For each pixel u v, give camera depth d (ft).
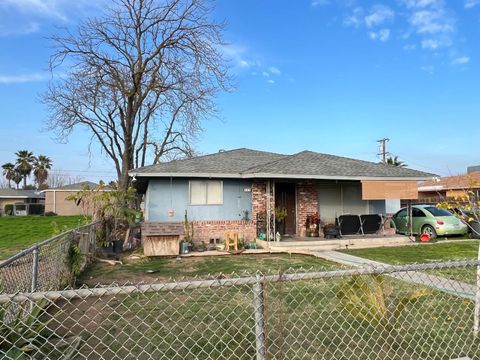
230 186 54.24
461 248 45.60
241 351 14.70
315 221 56.75
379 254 42.68
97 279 30.94
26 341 11.93
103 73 78.48
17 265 16.40
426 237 53.93
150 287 9.30
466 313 18.72
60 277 25.29
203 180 53.31
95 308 20.84
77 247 29.17
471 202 18.80
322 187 59.62
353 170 56.95
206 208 53.11
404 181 56.54
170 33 77.77
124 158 83.76
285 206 58.39
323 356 13.94
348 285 14.82
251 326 17.57
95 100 84.23
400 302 15.08
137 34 78.33
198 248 49.52
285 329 16.88
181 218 52.13
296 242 49.67
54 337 15.26
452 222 55.31
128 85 82.38
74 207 165.27
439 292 22.45
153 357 14.26
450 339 15.30
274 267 35.81
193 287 9.53
